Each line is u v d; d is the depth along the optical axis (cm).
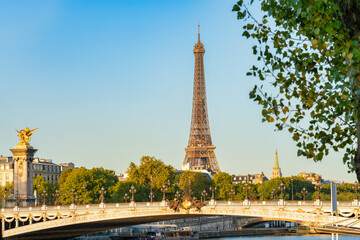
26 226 13938
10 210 14012
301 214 11875
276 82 2770
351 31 2017
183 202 13062
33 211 14000
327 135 2731
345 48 1992
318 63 2570
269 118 2778
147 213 13338
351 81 2042
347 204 11312
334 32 2027
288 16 2458
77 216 13738
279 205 12225
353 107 2155
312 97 2667
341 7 2028
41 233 15175
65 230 15250
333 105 2627
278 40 2716
